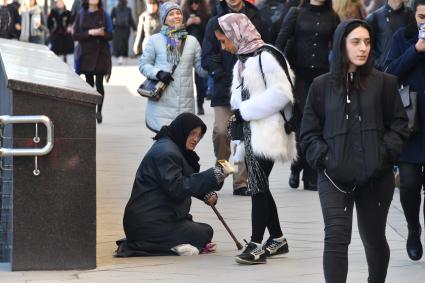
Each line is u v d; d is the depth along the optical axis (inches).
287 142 759.7
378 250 628.4
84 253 741.3
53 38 2480.3
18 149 716.0
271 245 791.7
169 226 807.7
